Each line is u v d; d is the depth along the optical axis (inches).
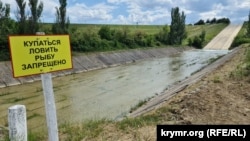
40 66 178.9
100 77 1195.3
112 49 1887.3
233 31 4276.6
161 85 993.5
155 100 649.0
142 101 722.2
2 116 638.5
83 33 1790.1
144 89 929.5
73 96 842.2
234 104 339.0
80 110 682.8
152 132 252.5
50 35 183.0
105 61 1589.6
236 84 469.4
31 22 1380.4
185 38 3107.8
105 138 250.7
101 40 1878.7
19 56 167.6
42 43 178.9
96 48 1759.4
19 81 1047.0
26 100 800.9
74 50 1610.5
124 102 754.2
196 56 2164.1
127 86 989.2
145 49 2146.9
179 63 1694.1
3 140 240.5
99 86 995.9
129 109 670.5
